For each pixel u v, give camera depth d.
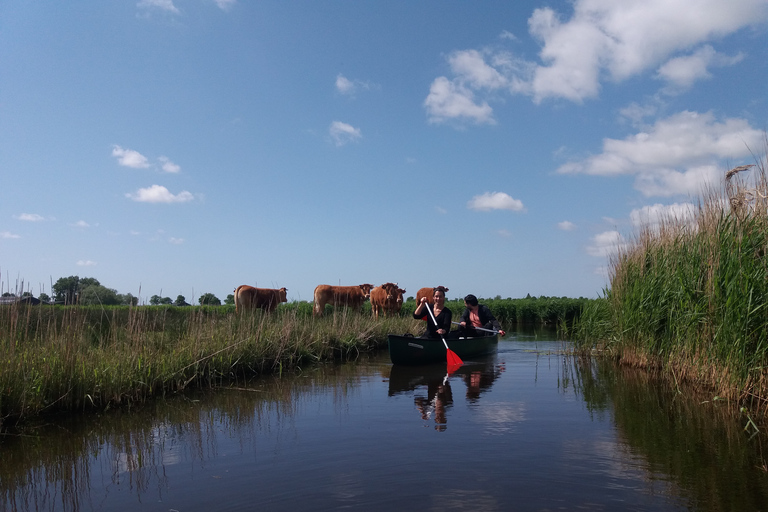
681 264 7.29
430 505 3.12
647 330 8.38
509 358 10.71
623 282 9.61
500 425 5.04
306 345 10.35
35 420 5.46
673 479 3.54
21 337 6.28
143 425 5.28
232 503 3.25
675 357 7.38
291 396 6.69
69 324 6.62
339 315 13.23
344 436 4.71
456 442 4.45
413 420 5.29
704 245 6.74
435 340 9.88
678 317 7.17
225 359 8.15
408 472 3.71
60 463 4.15
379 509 3.08
